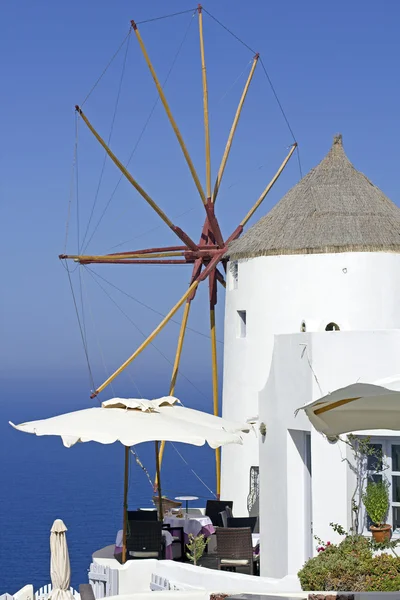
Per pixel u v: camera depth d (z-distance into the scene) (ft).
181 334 131.13
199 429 78.95
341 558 67.92
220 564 84.48
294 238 116.37
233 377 122.83
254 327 118.83
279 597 61.21
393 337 77.05
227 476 121.49
